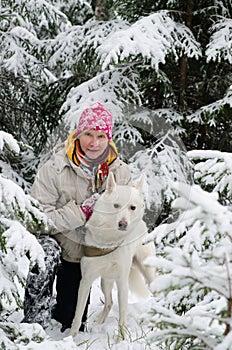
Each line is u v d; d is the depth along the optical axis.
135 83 5.62
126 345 2.93
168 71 5.97
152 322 1.61
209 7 5.59
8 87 6.55
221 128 5.92
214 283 1.51
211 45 5.19
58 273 3.39
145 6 6.05
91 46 5.73
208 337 1.57
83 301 3.21
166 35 5.18
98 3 6.53
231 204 2.83
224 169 2.36
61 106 5.90
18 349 2.33
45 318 3.12
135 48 4.91
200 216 1.48
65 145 3.31
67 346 2.41
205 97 6.00
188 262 1.52
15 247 2.30
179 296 2.04
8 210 2.37
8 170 5.96
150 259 1.54
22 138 6.68
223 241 1.71
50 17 6.75
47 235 3.24
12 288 2.47
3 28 6.66
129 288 3.67
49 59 6.35
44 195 3.21
